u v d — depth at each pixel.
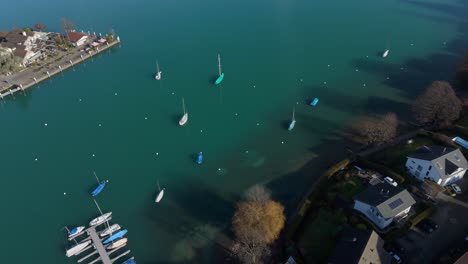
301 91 149.38
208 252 90.38
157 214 100.81
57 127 134.88
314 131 128.12
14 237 95.44
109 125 134.62
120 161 118.75
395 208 87.31
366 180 102.31
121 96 150.38
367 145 118.50
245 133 128.75
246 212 88.69
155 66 170.00
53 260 89.50
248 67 166.62
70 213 101.75
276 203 93.31
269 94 148.25
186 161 118.31
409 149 112.50
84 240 92.81
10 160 120.38
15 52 171.38
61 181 111.94
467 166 99.38
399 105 137.75
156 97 148.75
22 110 145.88
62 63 172.75
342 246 80.12
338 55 173.38
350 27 199.12
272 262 84.25
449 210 93.19
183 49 183.50
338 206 96.12
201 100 145.88
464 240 85.81
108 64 174.25
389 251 84.25
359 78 156.00
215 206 102.88
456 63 161.12
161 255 90.25
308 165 114.38
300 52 177.50
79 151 123.19
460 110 121.62
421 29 193.88
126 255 90.06
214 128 131.50
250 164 116.31
